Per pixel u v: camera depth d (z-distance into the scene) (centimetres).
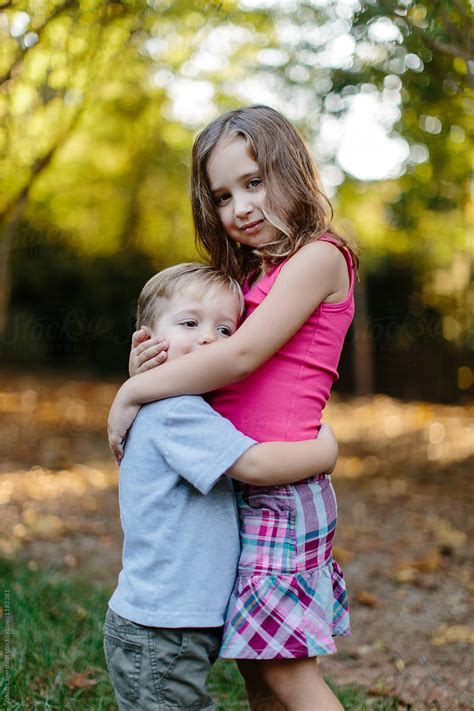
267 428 185
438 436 953
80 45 382
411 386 1341
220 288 191
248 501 183
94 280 1436
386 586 420
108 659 181
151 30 443
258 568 176
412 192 664
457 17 304
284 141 197
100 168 1155
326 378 193
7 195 446
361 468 763
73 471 711
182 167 1177
